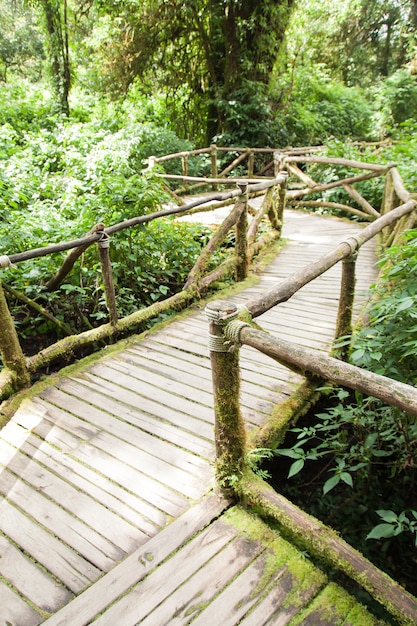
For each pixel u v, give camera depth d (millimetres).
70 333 3799
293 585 1573
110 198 4383
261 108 11227
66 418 2533
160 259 4668
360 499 2557
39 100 11656
